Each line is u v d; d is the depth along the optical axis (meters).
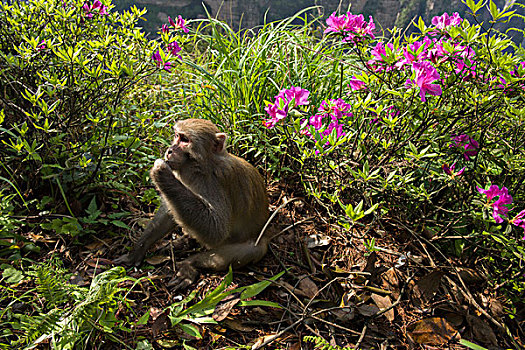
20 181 1.49
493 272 1.44
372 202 1.55
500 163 1.44
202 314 1.28
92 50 1.52
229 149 1.73
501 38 1.37
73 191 1.49
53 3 1.63
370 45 1.55
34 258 1.38
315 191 1.50
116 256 1.44
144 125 1.58
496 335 1.34
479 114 1.41
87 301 1.16
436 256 1.49
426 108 1.46
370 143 1.58
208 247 1.46
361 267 1.45
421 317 1.36
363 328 1.32
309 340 1.29
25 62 1.48
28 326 1.14
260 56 1.82
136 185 1.63
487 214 1.32
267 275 1.44
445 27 1.42
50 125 1.48
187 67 2.07
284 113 1.45
